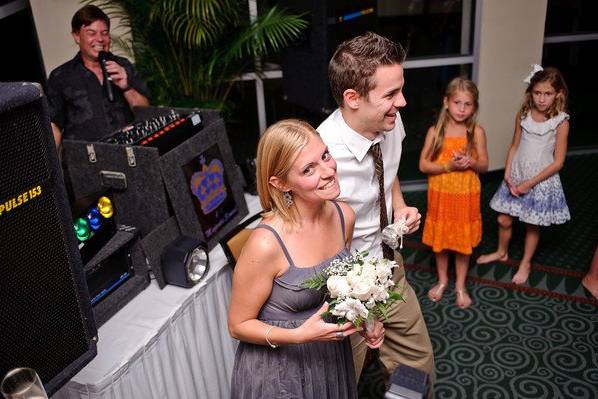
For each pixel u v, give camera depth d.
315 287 1.43
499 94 4.56
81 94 2.83
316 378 1.57
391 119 1.70
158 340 1.70
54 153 0.97
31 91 0.90
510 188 3.22
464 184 2.90
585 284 3.22
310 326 1.41
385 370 2.17
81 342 1.09
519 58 4.47
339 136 1.78
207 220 2.10
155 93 3.69
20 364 0.97
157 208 1.95
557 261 3.52
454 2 5.65
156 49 3.67
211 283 1.99
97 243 1.74
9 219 0.91
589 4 5.43
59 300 1.03
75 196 2.06
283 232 1.47
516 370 2.63
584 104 6.26
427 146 2.97
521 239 3.82
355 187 1.83
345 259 1.49
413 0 5.87
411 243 3.88
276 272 1.47
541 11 4.34
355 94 1.67
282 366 1.55
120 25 3.62
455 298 3.22
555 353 2.73
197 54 3.70
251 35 3.56
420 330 2.08
